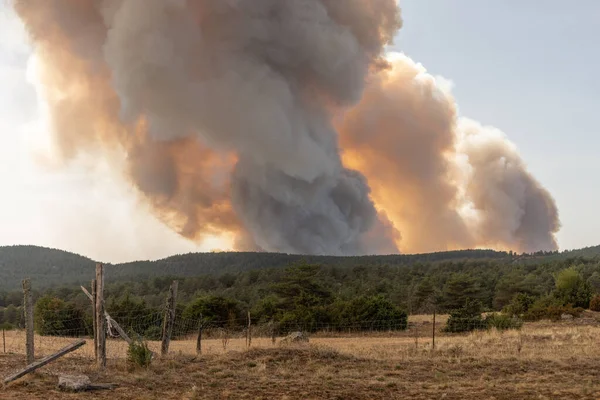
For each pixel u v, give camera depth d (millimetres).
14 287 136375
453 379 15203
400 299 68062
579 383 14570
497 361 17656
